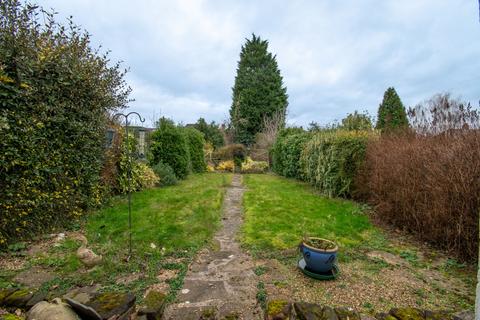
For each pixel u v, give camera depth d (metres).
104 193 5.82
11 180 3.46
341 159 6.97
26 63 3.68
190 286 2.69
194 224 4.68
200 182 9.95
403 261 3.39
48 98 4.10
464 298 2.51
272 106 24.66
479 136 3.60
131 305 2.09
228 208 6.18
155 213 5.28
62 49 4.35
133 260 3.20
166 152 10.09
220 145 19.95
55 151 4.23
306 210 5.75
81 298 2.12
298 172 10.64
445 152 3.88
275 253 3.53
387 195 5.20
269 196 7.29
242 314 2.23
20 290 2.26
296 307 2.06
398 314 2.03
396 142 5.43
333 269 2.93
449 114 5.99
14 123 3.50
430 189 4.05
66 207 4.50
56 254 3.36
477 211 3.36
